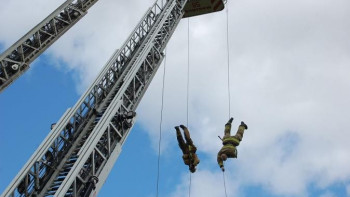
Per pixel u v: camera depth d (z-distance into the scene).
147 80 25.25
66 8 22.45
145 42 26.86
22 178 17.47
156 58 26.80
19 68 20.08
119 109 21.94
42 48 21.17
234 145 23.53
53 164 19.12
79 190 18.42
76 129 20.78
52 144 19.12
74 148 20.09
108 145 20.25
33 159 18.12
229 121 24.44
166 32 29.05
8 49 19.86
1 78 19.48
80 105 21.00
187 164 23.64
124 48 25.27
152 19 28.81
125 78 23.19
